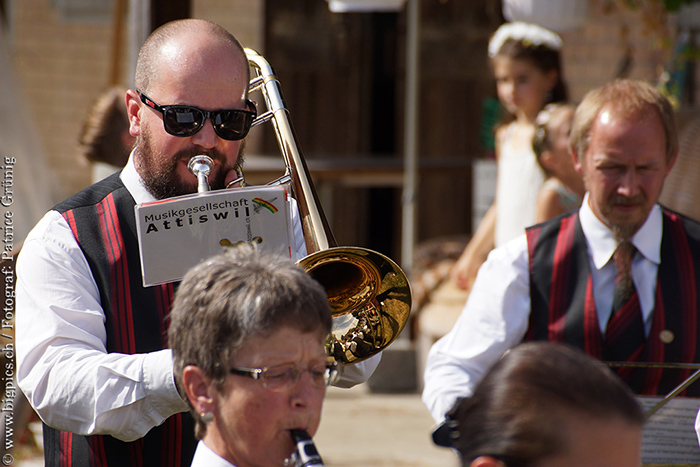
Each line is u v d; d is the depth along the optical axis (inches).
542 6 708.7
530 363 186.7
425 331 841.5
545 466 178.5
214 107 300.7
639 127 346.6
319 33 1224.8
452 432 214.1
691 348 354.3
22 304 303.6
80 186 1268.5
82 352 288.8
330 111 1245.1
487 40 1235.2
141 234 280.5
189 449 313.6
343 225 1254.9
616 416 179.3
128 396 271.4
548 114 601.6
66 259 308.0
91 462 307.7
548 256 369.7
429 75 1241.4
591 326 358.6
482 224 769.6
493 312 370.3
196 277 225.3
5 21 1254.3
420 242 1266.0
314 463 211.6
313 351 221.0
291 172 328.8
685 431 317.7
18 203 808.9
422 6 1229.7
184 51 301.1
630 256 359.9
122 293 312.3
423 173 1091.9
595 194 357.4
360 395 868.6
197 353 221.0
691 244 364.2
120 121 612.7
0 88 861.8
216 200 284.8
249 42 1167.0
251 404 217.0
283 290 217.2
